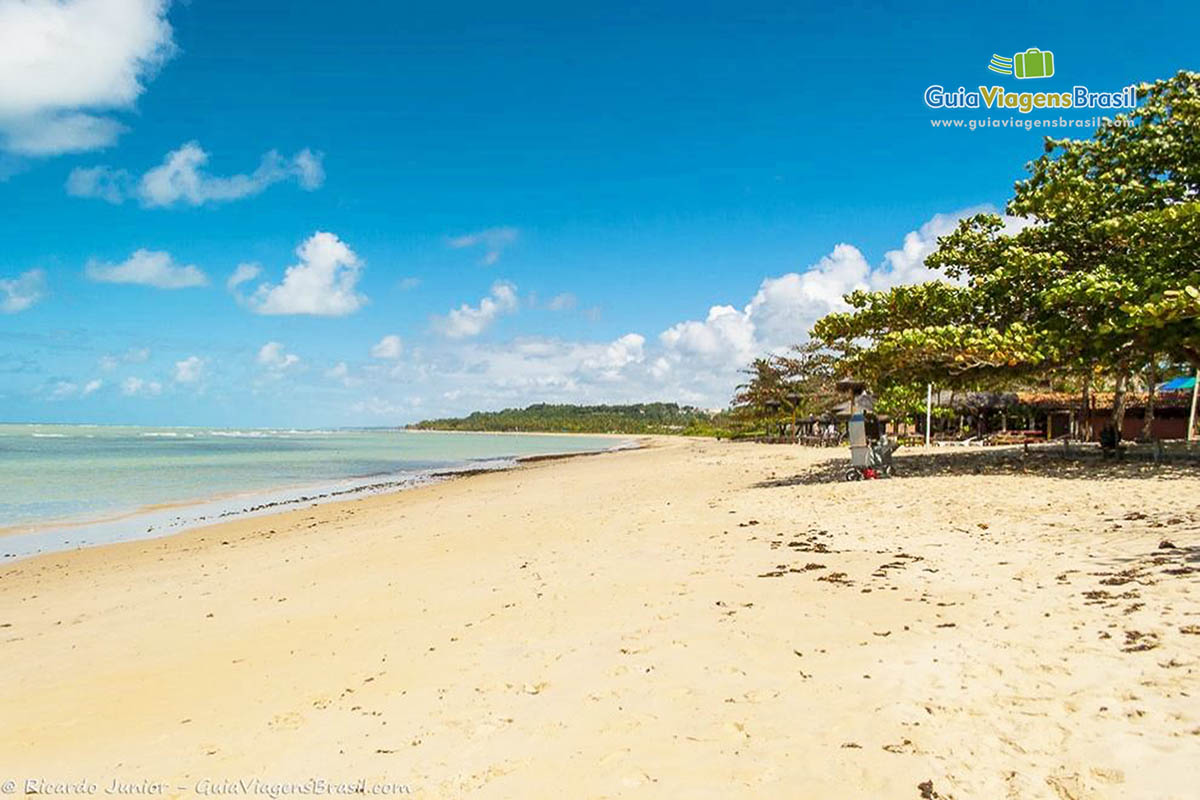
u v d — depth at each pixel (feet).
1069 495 45.70
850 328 73.36
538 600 29.66
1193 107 66.03
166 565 49.03
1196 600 20.90
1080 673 16.94
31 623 34.91
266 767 17.13
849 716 16.31
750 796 13.53
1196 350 61.62
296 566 44.24
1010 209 72.95
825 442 161.27
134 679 24.94
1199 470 55.16
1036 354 60.59
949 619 22.48
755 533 41.14
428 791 15.08
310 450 257.14
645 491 73.36
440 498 85.05
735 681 19.16
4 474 127.54
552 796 14.33
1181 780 11.99
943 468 68.95
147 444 274.36
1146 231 59.31
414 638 26.37
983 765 13.51
